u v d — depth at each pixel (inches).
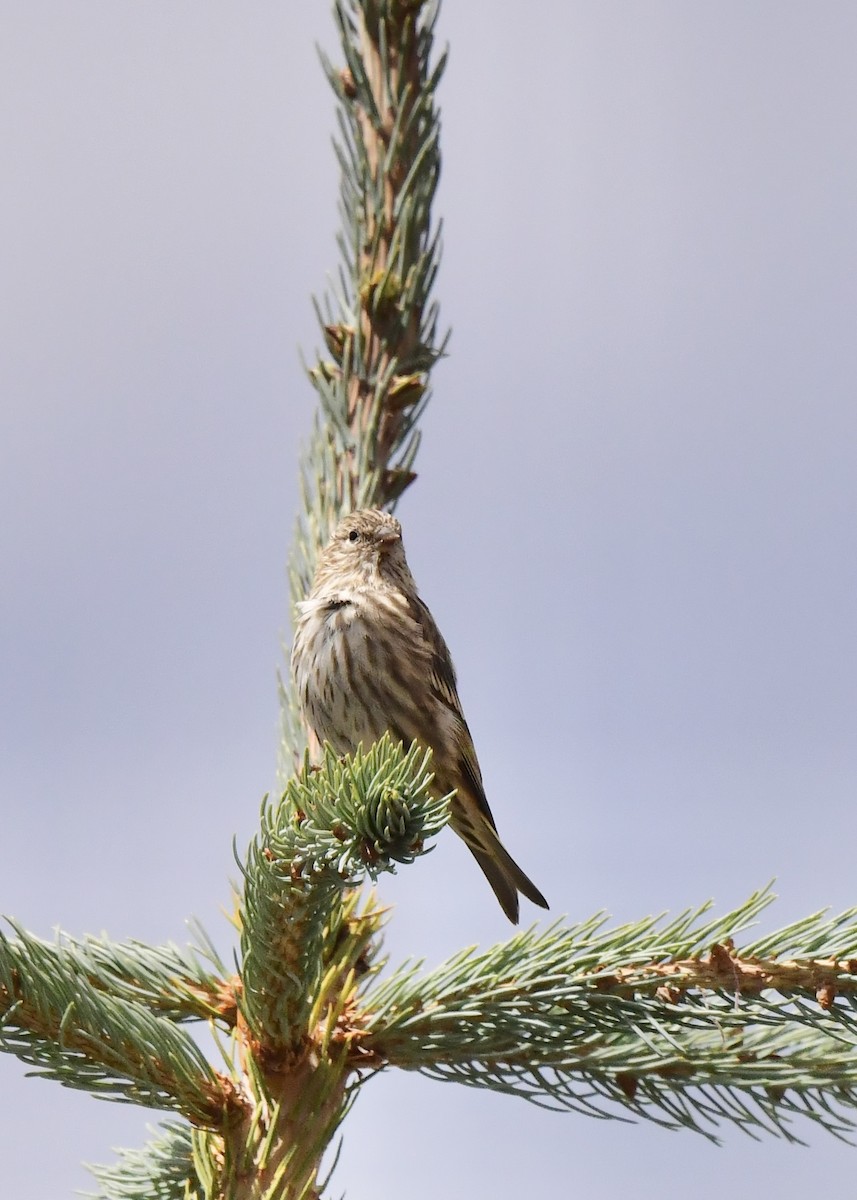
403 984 280.7
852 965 257.9
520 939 280.2
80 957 283.4
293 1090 267.7
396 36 401.4
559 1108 275.3
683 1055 272.2
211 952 295.6
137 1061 257.1
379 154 403.5
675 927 274.1
